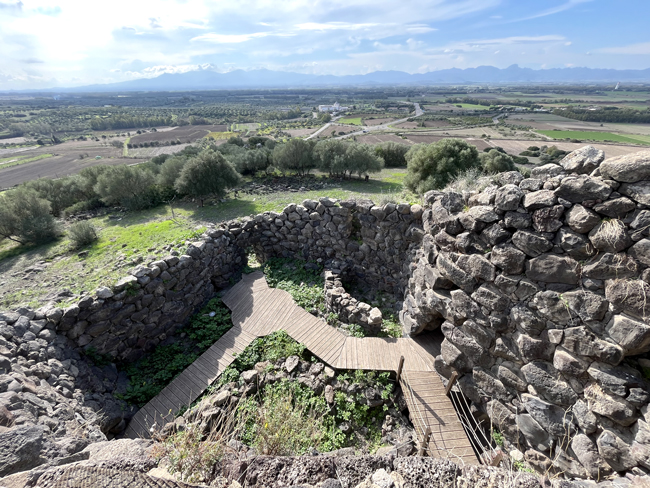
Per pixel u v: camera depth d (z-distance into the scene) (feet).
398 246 32.14
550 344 16.21
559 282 15.52
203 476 9.95
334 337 26.50
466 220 19.65
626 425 13.41
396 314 31.55
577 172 15.31
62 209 78.28
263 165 108.58
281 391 22.00
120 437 20.17
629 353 13.70
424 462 9.61
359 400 22.06
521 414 17.62
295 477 9.57
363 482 9.07
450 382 20.53
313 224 37.81
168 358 26.21
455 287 21.88
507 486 8.76
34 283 39.60
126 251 47.93
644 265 12.97
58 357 20.38
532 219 16.30
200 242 31.78
